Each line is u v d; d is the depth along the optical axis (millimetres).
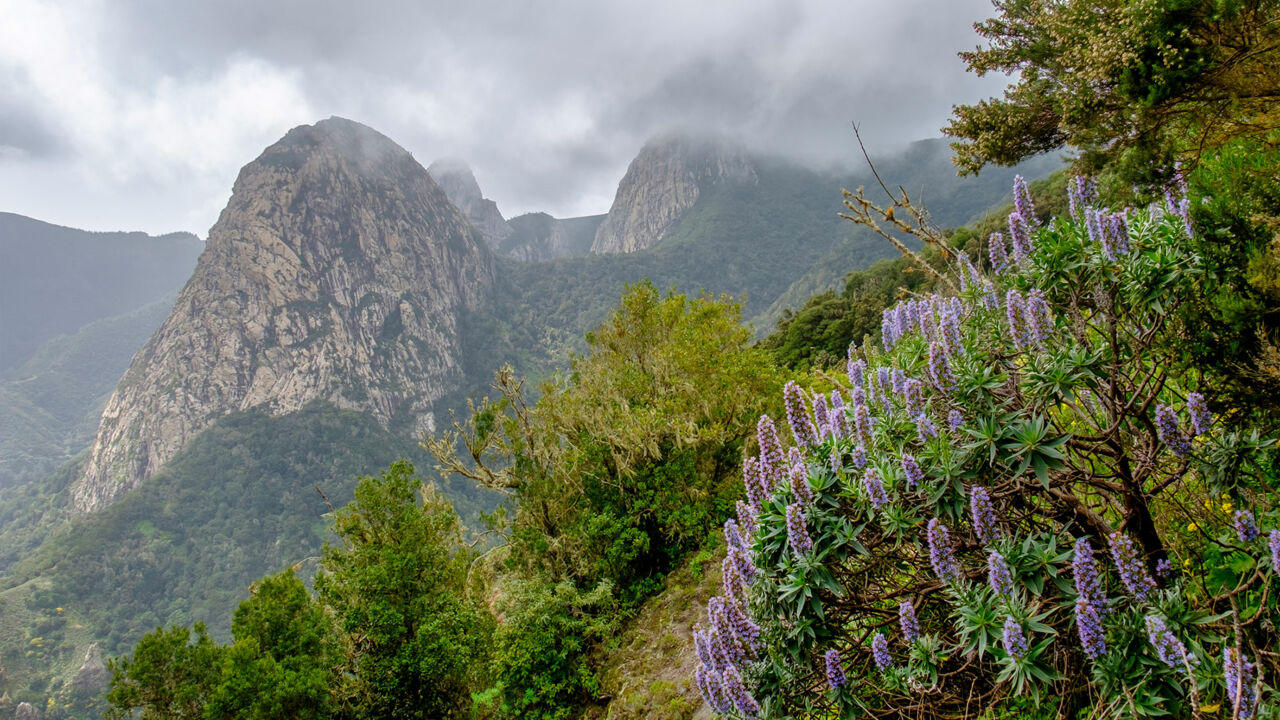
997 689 3178
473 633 13344
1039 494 3443
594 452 16719
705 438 15578
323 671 11680
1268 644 2688
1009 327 3314
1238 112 5199
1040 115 7012
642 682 10930
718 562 13312
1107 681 2582
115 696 10250
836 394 4395
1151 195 5500
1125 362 3113
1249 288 2920
